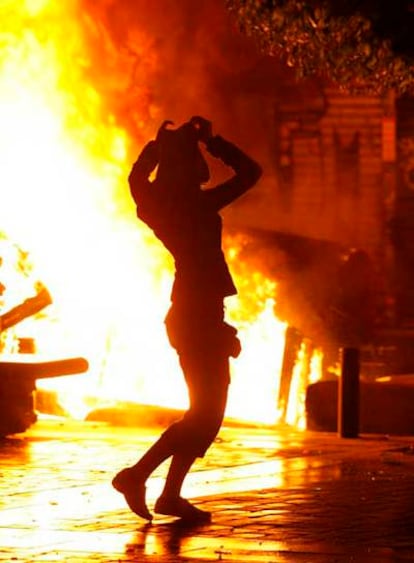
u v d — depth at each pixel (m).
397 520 10.97
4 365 18.58
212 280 11.08
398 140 36.00
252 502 12.02
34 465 14.92
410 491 12.84
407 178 35.97
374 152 35.88
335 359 28.89
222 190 11.28
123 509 11.61
